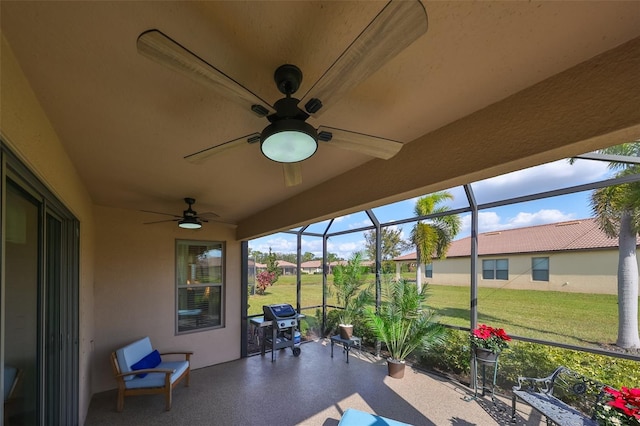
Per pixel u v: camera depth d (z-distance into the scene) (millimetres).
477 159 1561
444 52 1115
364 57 898
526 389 2814
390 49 867
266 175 2654
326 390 3637
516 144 1398
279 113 1219
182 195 3355
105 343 3770
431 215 4230
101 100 1411
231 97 1101
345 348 5004
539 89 1320
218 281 4879
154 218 4266
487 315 3645
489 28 1007
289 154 1400
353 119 1649
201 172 2555
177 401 3404
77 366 2613
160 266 4281
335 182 2695
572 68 1216
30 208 1633
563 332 2980
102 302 3785
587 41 1079
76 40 1024
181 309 4457
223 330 4789
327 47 1090
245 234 4723
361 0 889
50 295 2117
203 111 1535
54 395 2223
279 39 1046
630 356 2520
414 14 752
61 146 1885
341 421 2363
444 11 936
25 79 1204
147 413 3148
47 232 2014
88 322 3246
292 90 1235
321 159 2260
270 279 5984
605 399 2238
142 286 4105
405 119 1664
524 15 955
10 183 1348
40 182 1521
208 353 4590
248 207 3984
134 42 1046
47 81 1249
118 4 885
